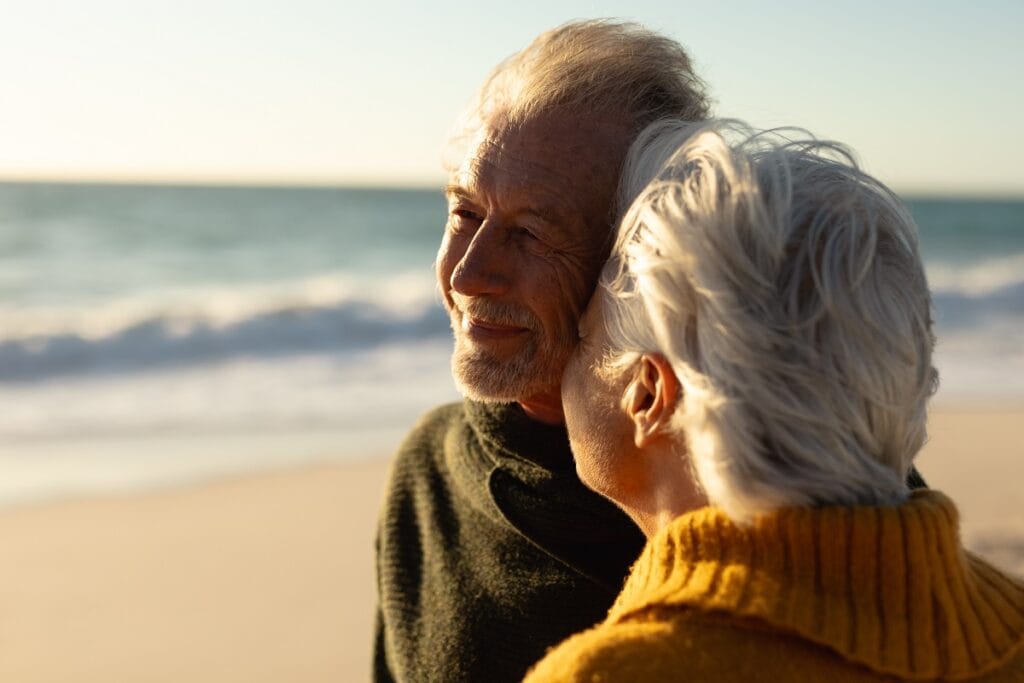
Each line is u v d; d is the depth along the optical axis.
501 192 1.38
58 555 4.75
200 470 6.26
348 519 5.32
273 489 5.86
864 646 0.87
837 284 0.95
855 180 1.04
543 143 1.36
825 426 0.93
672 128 1.28
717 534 0.95
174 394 8.85
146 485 5.93
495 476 1.59
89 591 4.34
